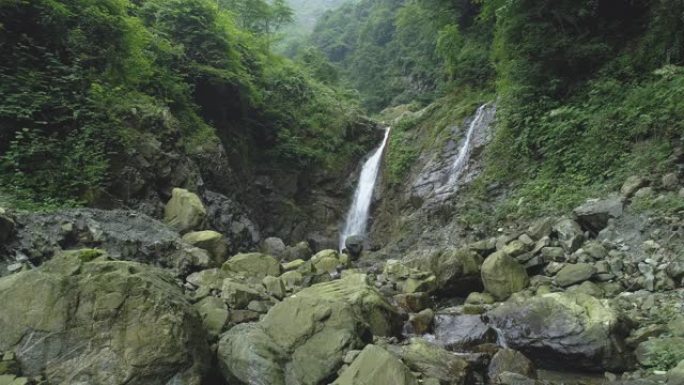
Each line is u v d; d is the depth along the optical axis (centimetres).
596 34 1274
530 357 624
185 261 873
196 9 1723
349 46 5334
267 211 1972
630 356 555
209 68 1673
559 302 628
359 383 454
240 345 516
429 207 1584
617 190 968
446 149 1744
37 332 437
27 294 451
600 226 909
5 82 916
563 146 1192
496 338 676
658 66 1088
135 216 937
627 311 654
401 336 720
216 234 1027
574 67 1265
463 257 939
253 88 1917
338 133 2294
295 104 2305
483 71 1838
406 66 3709
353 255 1772
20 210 763
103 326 450
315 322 549
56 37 1079
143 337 453
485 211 1336
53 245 723
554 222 970
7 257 652
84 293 460
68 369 427
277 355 512
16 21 1001
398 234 1692
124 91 1266
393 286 962
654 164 936
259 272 928
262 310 698
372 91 3994
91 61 1177
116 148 1093
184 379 463
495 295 835
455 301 929
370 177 2144
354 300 689
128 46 1288
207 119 1767
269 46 2762
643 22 1216
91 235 795
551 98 1300
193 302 679
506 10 1264
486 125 1590
